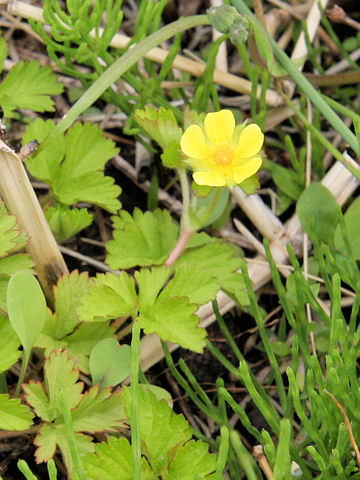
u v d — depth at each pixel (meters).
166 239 0.24
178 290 0.23
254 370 0.25
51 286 0.23
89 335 0.23
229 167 0.22
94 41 0.25
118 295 0.22
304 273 0.25
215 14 0.23
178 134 0.23
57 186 0.24
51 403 0.21
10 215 0.22
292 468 0.22
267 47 0.24
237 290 0.23
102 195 0.24
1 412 0.21
